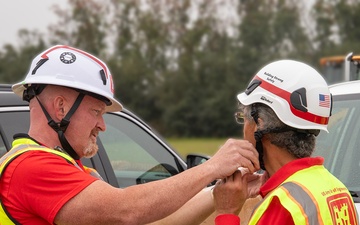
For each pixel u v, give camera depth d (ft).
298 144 10.55
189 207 12.44
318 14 168.66
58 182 10.37
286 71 10.64
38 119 10.98
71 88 10.91
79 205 10.32
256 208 10.40
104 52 167.73
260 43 169.07
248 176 11.39
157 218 10.60
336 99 16.70
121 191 10.49
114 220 10.44
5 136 14.80
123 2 170.09
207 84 166.50
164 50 169.89
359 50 163.22
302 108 10.48
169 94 166.61
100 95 11.03
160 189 10.55
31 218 10.48
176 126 166.09
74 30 166.81
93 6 167.84
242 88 164.86
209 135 165.58
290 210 9.93
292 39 168.76
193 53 169.07
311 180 10.34
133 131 17.49
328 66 95.45
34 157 10.48
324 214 10.09
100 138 16.56
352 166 15.47
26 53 161.27
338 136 16.05
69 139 10.96
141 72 166.61
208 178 10.63
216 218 11.06
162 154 17.85
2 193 10.49
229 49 170.09
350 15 167.22
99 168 16.05
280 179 10.46
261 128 10.60
